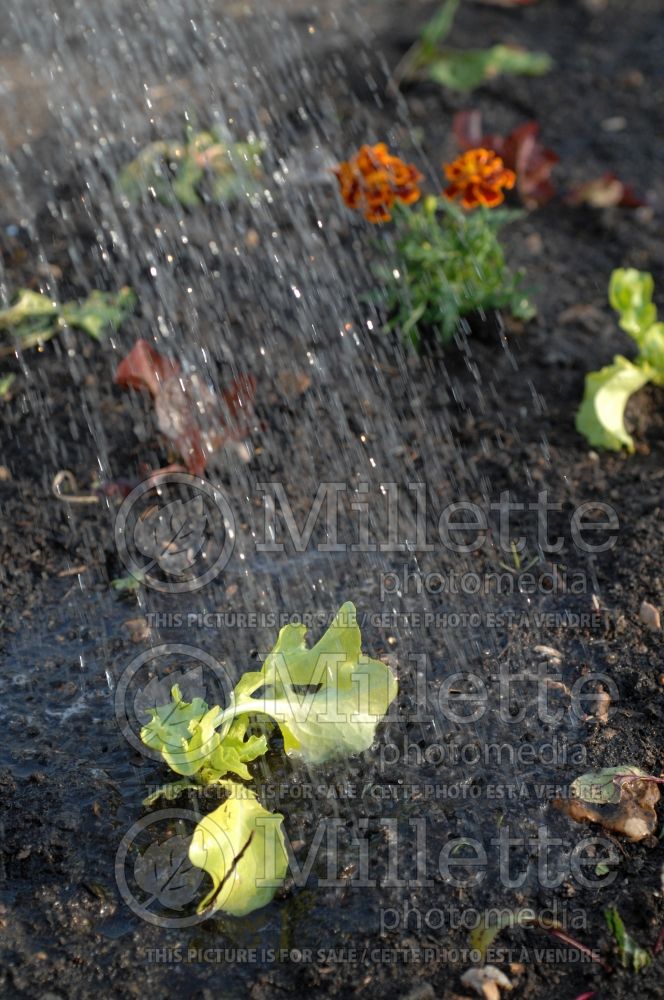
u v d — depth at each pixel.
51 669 1.30
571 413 1.47
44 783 1.24
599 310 1.55
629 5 2.13
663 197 1.67
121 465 1.42
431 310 1.51
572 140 1.75
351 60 1.88
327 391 1.47
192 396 1.43
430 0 2.12
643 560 1.36
